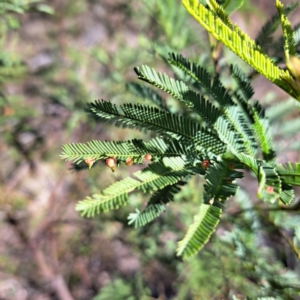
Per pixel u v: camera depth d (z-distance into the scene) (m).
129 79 0.27
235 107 0.11
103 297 0.29
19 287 0.34
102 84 0.29
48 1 0.33
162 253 0.25
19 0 0.20
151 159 0.09
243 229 0.16
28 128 0.29
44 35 0.35
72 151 0.09
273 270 0.16
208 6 0.09
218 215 0.07
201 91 0.14
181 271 0.24
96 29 0.35
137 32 0.31
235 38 0.07
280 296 0.15
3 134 0.28
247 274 0.18
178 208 0.21
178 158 0.09
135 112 0.10
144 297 0.28
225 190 0.08
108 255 0.35
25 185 0.35
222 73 0.17
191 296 0.24
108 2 0.32
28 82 0.31
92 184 0.29
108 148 0.09
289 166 0.09
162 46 0.17
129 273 0.35
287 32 0.09
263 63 0.08
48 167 0.35
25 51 0.34
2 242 0.35
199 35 0.22
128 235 0.27
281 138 0.17
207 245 0.20
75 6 0.34
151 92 0.15
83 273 0.35
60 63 0.32
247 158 0.09
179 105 0.18
